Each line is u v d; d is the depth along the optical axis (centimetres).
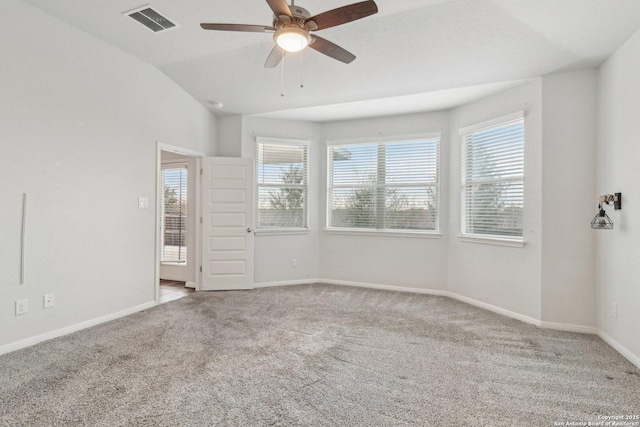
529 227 347
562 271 325
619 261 274
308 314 368
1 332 253
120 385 213
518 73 334
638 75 251
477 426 177
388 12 273
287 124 516
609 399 204
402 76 362
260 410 188
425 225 472
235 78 397
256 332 311
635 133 254
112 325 325
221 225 475
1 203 251
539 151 337
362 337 302
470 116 422
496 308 382
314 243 532
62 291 295
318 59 348
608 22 249
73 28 299
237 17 284
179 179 528
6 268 255
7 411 184
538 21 264
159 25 298
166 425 174
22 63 261
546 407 195
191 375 227
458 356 263
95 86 319
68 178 297
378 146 500
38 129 273
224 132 502
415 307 399
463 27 284
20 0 260
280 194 519
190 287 491
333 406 193
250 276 482
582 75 318
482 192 410
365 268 503
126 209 355
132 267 365
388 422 179
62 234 294
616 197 273
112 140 338
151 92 382
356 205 514
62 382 215
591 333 314
